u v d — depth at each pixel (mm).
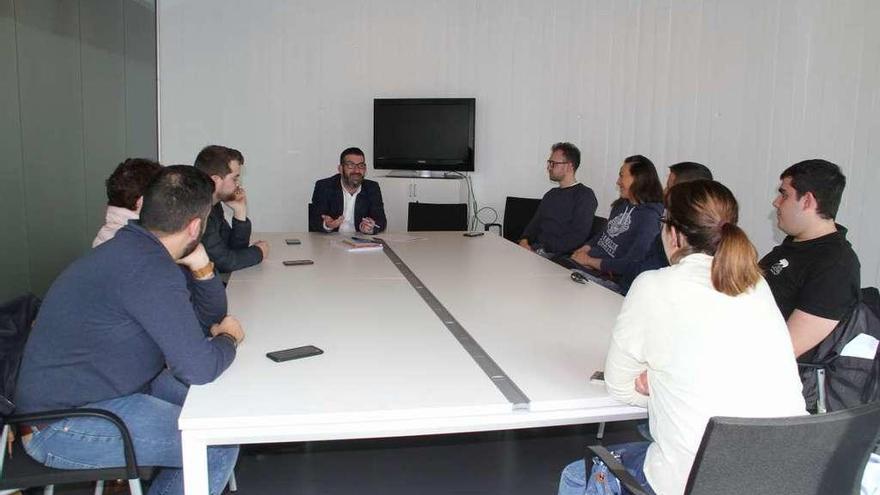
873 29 2975
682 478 1320
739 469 1171
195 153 5781
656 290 1407
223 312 2031
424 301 2428
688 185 1502
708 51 4109
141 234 1646
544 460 2578
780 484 1205
